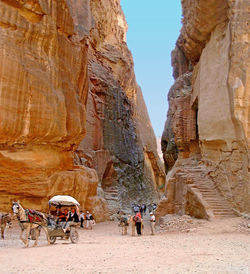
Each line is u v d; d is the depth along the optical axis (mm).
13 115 12961
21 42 13867
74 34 19281
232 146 14820
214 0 16188
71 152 17922
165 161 33031
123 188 31250
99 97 31172
